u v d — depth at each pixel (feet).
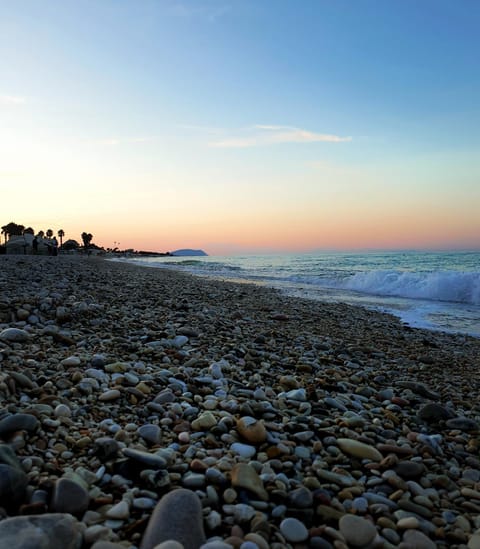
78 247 380.37
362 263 162.81
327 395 15.07
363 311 44.47
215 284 65.31
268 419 12.25
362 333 31.65
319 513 7.97
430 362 24.02
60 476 8.11
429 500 8.96
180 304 32.76
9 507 7.07
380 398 16.17
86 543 6.46
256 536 6.93
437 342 30.68
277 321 32.89
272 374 17.35
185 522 6.82
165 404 12.55
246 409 12.39
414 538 7.57
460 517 8.46
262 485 8.46
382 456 10.62
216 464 9.18
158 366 16.56
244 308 37.91
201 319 28.07
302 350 22.90
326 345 24.29
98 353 17.02
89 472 8.31
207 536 7.00
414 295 61.05
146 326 23.31
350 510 8.28
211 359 18.52
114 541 6.57
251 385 15.38
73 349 17.26
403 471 9.86
